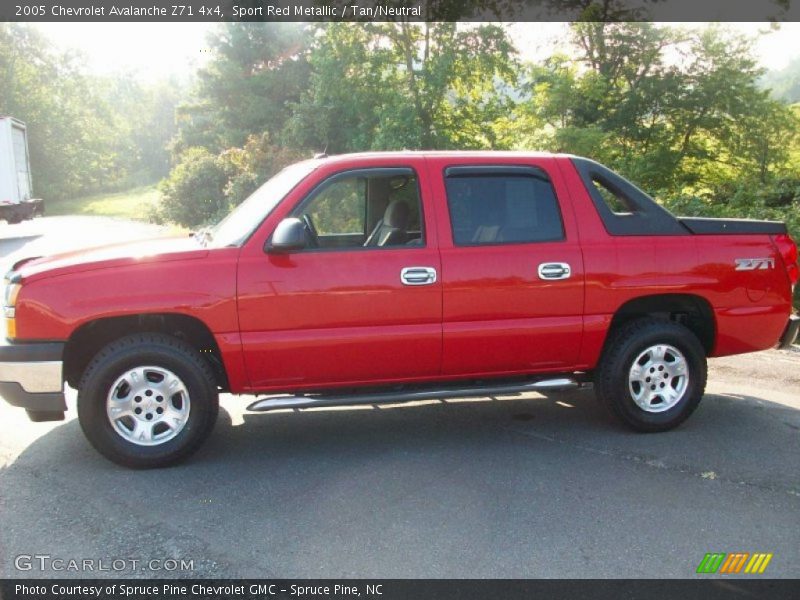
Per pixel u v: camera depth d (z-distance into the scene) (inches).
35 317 175.6
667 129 849.5
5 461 189.8
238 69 1298.0
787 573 132.6
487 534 147.8
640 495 165.9
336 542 145.1
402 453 195.3
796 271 215.8
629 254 199.2
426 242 189.6
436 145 758.5
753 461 186.5
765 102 837.2
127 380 180.9
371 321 186.1
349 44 770.8
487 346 193.3
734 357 295.4
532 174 198.5
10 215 938.7
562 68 759.1
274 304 181.5
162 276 178.1
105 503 164.2
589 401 241.8
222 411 234.4
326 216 197.3
